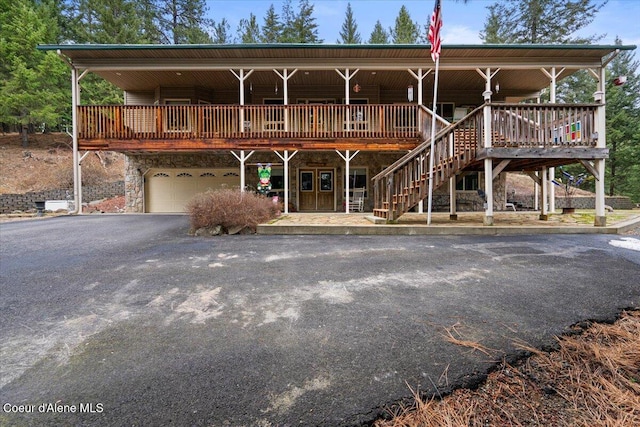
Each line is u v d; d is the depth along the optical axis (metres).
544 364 1.95
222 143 11.47
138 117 11.52
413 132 11.48
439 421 1.51
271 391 1.71
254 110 11.50
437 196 13.31
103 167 21.84
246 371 1.88
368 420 1.51
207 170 13.66
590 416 1.55
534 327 2.38
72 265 4.23
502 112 7.02
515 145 6.95
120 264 4.28
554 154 6.89
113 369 1.92
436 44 7.16
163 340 2.26
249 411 1.56
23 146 21.70
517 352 2.05
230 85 13.62
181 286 3.38
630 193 23.22
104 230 7.51
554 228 6.53
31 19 19.45
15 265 4.23
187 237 6.46
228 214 6.81
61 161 20.59
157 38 25.34
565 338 2.22
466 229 6.67
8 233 7.02
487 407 1.61
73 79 11.25
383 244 5.55
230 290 3.24
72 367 1.94
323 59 11.34
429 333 2.30
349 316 2.61
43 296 3.10
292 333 2.34
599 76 11.14
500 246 5.20
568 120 7.01
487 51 10.65
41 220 9.80
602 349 2.09
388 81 13.30
